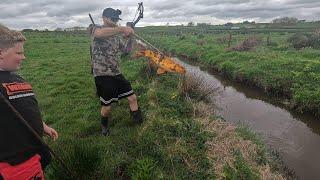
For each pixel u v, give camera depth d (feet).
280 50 78.23
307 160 24.54
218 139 22.88
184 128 23.39
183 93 33.40
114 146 20.61
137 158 19.12
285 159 24.67
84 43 130.00
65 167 14.06
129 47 23.31
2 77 9.81
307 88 39.75
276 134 29.86
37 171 10.22
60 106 30.68
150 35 187.32
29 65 63.57
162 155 19.61
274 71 48.93
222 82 54.03
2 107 9.48
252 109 37.60
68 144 20.66
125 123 24.59
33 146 10.18
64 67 59.11
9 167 9.56
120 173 18.21
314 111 35.01
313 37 87.71
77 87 39.17
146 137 21.45
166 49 110.63
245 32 161.68
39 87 41.11
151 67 43.39
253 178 18.83
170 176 17.76
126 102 29.55
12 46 9.74
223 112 35.70
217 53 77.61
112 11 21.03
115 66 22.03
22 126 9.87
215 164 19.49
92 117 26.89
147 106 28.60
